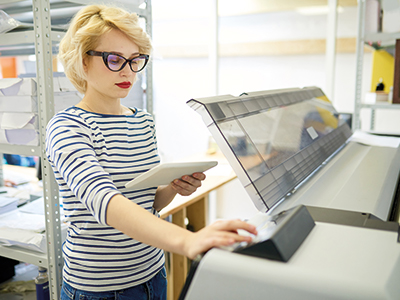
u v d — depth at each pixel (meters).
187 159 2.91
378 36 2.17
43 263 1.38
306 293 0.46
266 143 0.86
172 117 4.10
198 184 1.03
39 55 1.28
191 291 0.53
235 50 3.60
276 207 0.76
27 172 2.43
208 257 0.52
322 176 0.97
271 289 0.48
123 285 1.03
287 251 0.51
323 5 3.18
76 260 1.02
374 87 2.45
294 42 3.35
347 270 0.47
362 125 3.23
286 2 3.33
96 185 0.77
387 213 0.75
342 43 3.20
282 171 0.84
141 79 1.85
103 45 0.96
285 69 3.43
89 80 1.02
